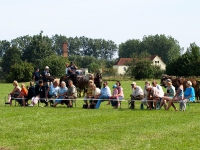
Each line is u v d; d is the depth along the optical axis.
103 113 19.61
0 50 168.38
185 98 21.36
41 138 13.40
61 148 12.01
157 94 21.58
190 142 12.70
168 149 11.83
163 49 156.25
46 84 24.33
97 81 32.03
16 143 12.73
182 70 75.94
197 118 17.70
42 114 19.31
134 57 83.31
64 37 177.25
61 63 85.38
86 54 181.88
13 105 24.64
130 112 20.03
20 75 78.88
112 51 185.62
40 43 109.38
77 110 21.16
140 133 14.13
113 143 12.62
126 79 79.94
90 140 13.02
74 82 32.78
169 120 17.08
